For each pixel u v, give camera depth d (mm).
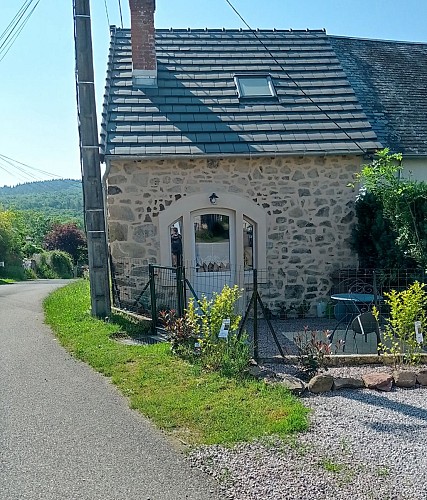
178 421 4605
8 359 6773
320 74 11078
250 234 9719
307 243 9734
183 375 5770
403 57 15234
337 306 8391
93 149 8664
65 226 50156
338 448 4055
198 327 6555
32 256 40562
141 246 9281
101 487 3557
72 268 43469
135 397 5219
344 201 9750
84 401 5203
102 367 6230
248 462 3848
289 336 8070
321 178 9664
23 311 10938
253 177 9508
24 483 3623
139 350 6820
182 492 3477
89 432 4457
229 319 6184
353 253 9852
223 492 3463
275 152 9219
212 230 9555
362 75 14156
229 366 5805
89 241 8789
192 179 9328
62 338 7816
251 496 3400
